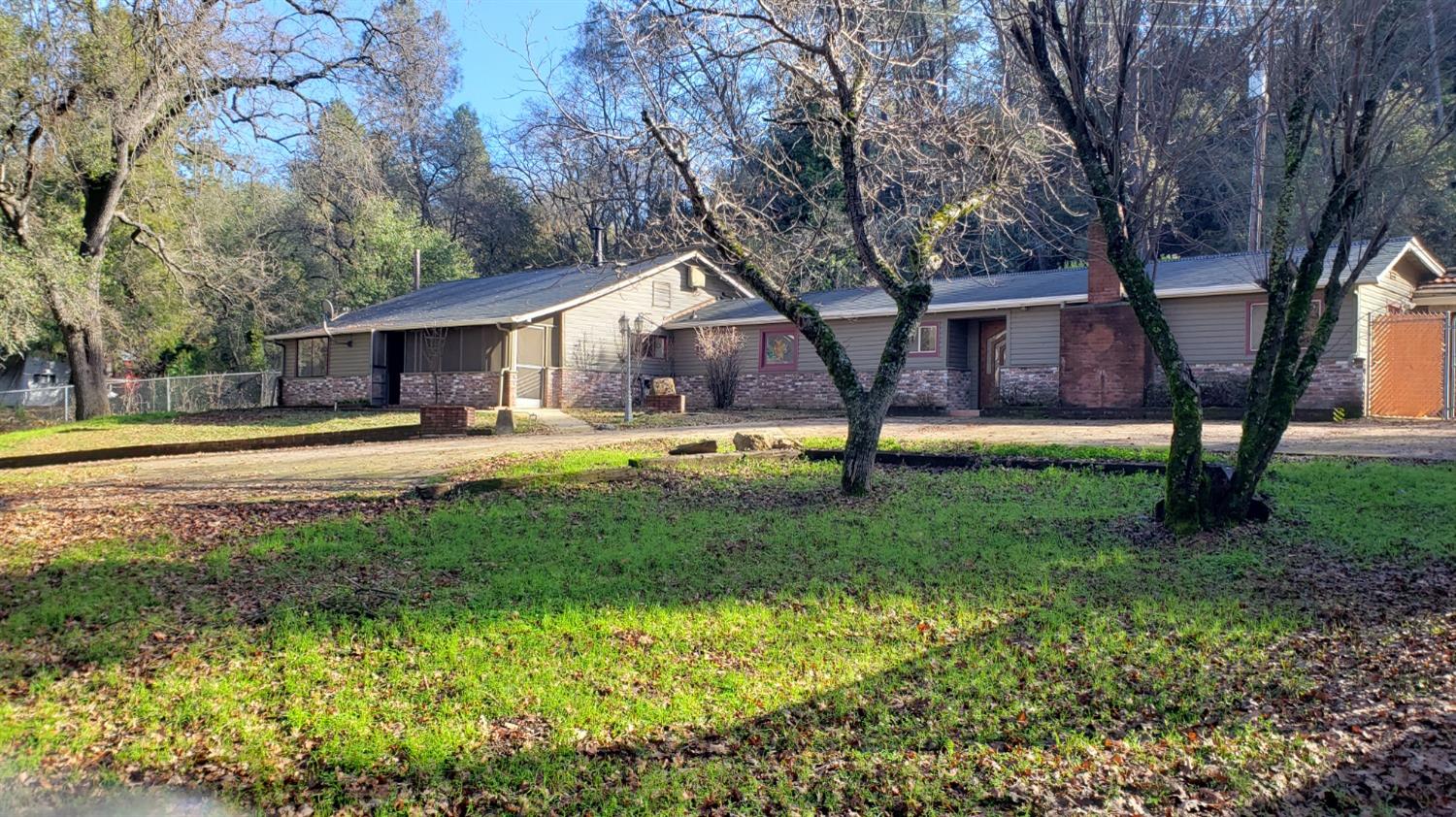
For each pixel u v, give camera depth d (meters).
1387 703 4.76
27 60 21.03
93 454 19.11
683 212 11.82
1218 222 22.02
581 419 22.41
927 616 6.36
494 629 6.12
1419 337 18.12
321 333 30.05
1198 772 4.16
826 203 13.70
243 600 6.85
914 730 4.71
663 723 4.83
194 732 4.79
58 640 6.08
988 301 22.58
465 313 26.92
